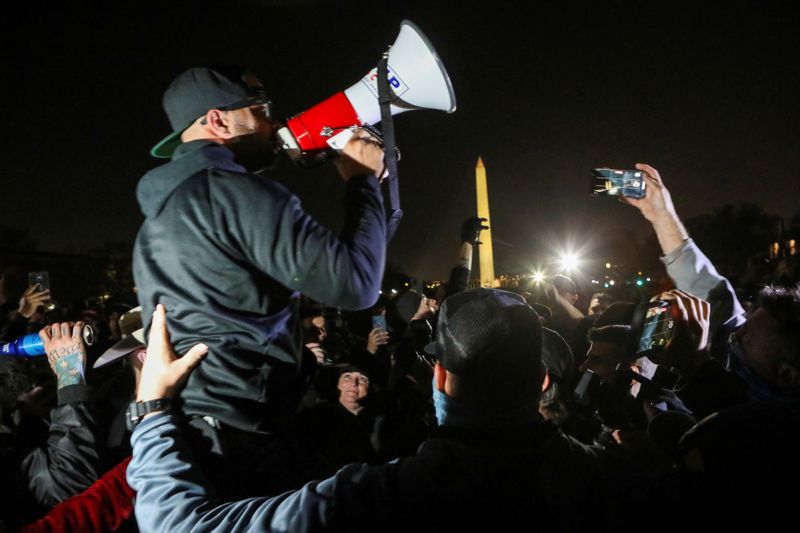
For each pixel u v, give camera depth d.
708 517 1.36
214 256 1.67
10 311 6.09
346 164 1.84
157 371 1.55
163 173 1.76
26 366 3.06
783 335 1.95
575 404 3.04
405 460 1.41
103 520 2.01
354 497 1.35
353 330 8.80
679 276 2.58
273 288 1.76
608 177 2.54
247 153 1.93
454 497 1.32
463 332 1.39
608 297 6.47
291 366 1.81
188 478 1.44
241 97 1.88
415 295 6.11
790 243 8.02
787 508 1.38
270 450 1.72
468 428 1.39
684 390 2.25
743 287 6.18
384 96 2.03
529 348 1.39
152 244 1.77
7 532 2.21
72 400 2.52
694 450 1.55
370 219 1.74
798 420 1.47
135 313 2.71
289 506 1.36
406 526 1.32
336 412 2.77
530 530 1.31
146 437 1.49
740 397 2.12
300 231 1.62
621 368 2.46
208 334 1.68
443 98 2.11
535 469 1.35
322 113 2.07
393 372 4.53
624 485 1.38
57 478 2.42
